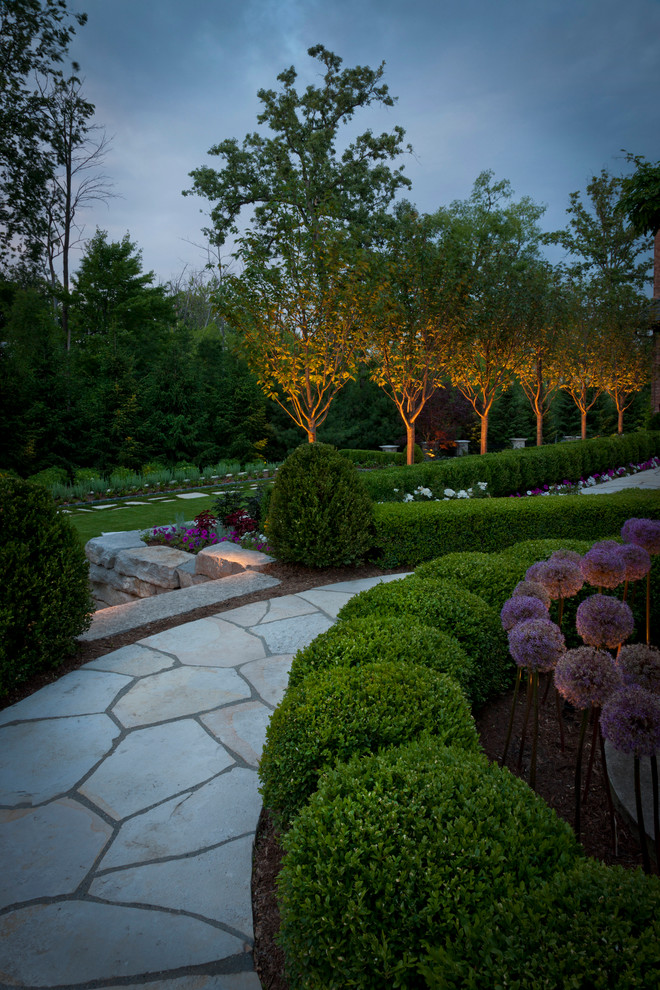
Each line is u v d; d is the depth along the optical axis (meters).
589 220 30.61
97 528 10.18
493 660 3.03
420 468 9.38
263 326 8.64
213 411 20.09
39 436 15.41
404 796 1.52
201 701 3.23
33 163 22.02
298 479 5.55
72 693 3.34
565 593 2.50
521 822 1.45
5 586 3.31
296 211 8.48
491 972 1.04
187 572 6.46
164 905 1.89
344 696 2.12
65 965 1.67
